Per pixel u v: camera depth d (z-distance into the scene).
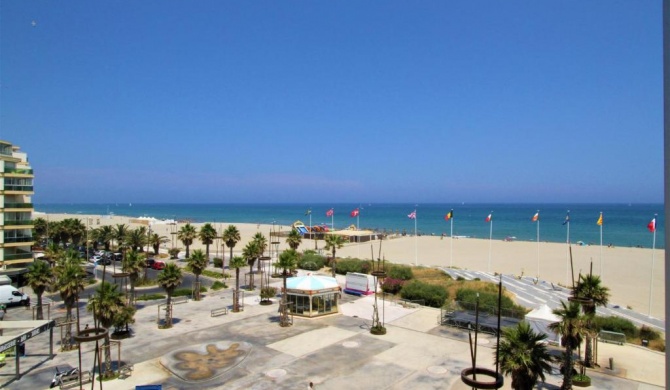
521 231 197.00
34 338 42.59
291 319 48.56
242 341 41.38
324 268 86.25
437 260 105.75
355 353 38.41
